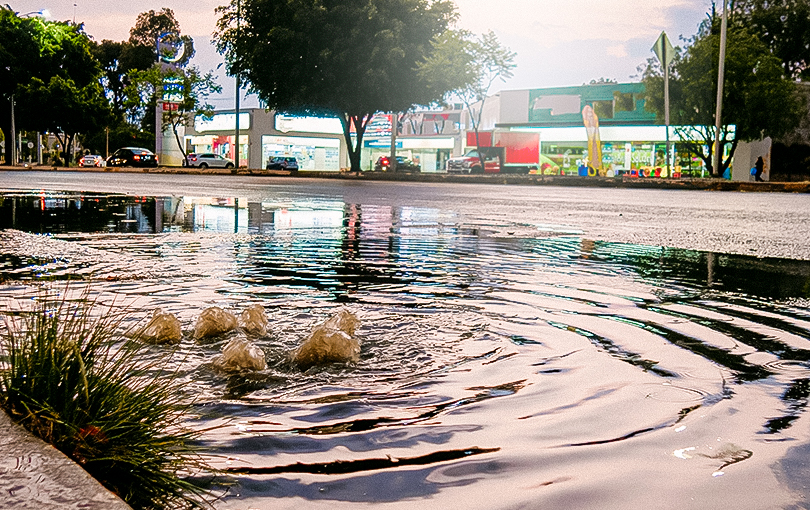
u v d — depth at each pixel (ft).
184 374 8.94
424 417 7.70
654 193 84.07
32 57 204.64
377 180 123.13
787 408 8.25
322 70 132.57
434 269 19.67
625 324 12.82
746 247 27.81
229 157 213.25
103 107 215.72
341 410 7.85
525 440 7.09
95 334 7.29
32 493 4.89
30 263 19.42
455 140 193.36
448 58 132.87
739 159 155.02
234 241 26.48
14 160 210.38
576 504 5.74
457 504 5.70
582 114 162.91
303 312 13.15
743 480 6.24
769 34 180.75
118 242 25.44
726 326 12.89
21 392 6.37
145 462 6.03
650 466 6.51
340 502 5.70
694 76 136.98
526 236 30.48
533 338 11.51
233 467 6.30
